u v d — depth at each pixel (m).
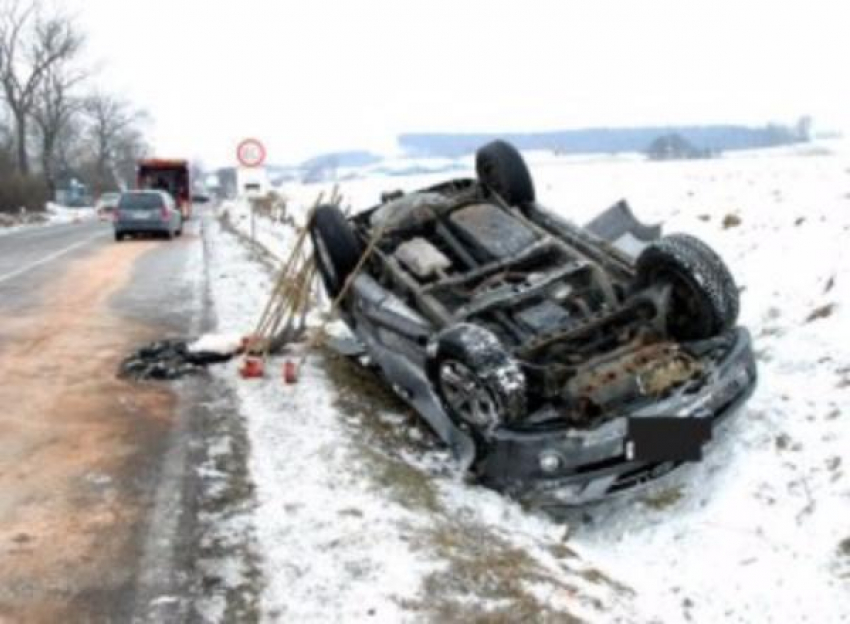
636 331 6.69
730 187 12.70
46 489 6.09
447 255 7.97
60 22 69.38
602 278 7.04
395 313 7.31
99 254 22.89
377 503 5.71
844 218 9.09
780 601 4.88
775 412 6.46
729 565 5.23
